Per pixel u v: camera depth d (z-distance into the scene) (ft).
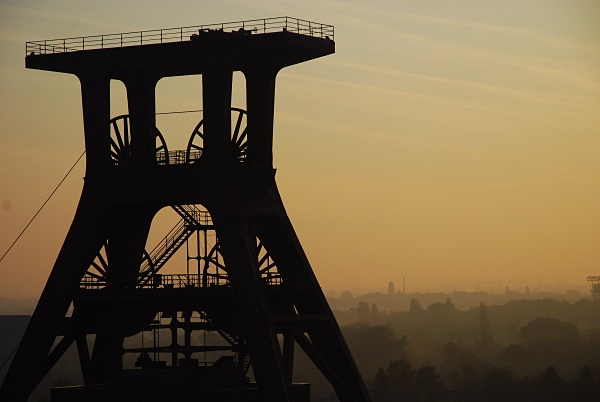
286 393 593.83
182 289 632.38
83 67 649.20
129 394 639.76
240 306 606.55
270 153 645.51
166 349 646.74
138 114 651.66
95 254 652.07
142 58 636.48
